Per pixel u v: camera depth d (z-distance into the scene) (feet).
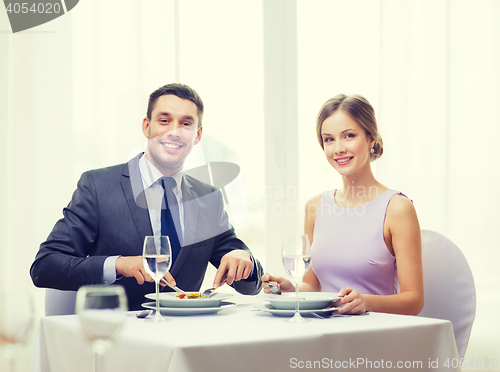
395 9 9.34
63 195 7.89
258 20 9.39
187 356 2.66
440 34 9.16
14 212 7.70
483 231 8.85
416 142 9.15
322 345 3.11
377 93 9.59
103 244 5.89
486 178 8.92
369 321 3.67
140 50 8.43
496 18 9.06
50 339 3.86
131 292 5.68
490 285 8.68
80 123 8.08
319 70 9.57
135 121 8.30
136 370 2.97
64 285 5.15
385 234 5.75
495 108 8.99
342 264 5.87
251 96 9.34
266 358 2.91
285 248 3.78
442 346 3.61
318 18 9.61
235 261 4.93
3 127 7.73
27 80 7.84
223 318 3.89
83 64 8.13
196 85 9.09
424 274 5.65
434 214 9.01
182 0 9.03
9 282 7.57
